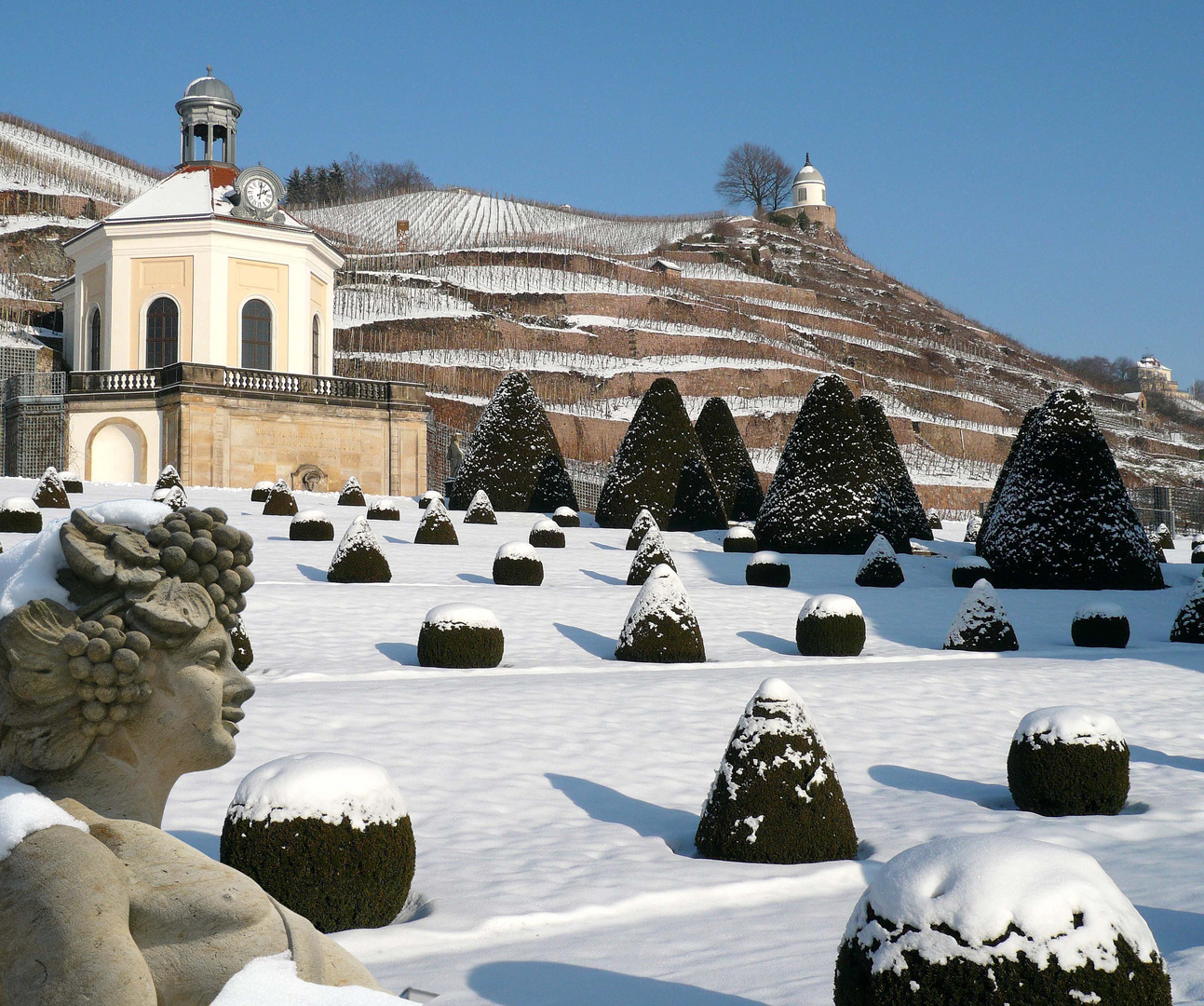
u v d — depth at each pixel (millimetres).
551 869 7828
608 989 5504
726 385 78625
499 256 92062
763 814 8242
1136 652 20203
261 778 6652
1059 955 3559
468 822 9016
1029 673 16672
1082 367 160125
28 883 2457
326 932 6434
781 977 5637
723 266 108812
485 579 25344
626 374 75500
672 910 7133
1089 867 3789
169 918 2525
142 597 2762
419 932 6398
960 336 115062
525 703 13289
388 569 23906
